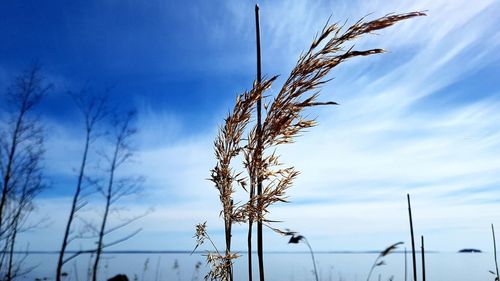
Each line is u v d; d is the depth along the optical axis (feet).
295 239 8.44
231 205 7.61
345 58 7.00
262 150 7.43
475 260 421.59
